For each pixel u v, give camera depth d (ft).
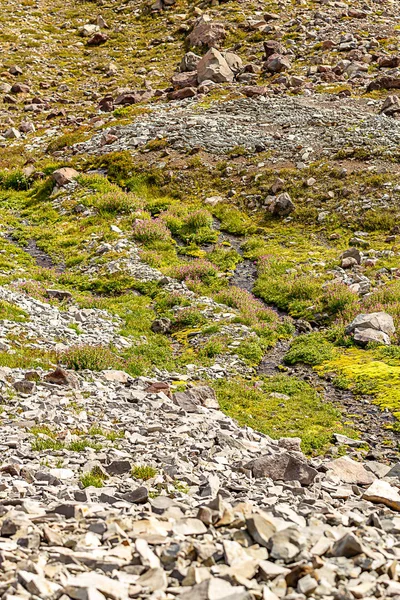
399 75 156.97
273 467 39.04
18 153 152.35
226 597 19.74
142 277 93.45
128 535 25.04
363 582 21.68
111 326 77.46
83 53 224.53
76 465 38.11
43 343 67.62
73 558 22.52
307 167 121.60
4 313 73.67
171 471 37.45
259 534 24.35
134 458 40.11
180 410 52.26
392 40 186.80
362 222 105.91
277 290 88.94
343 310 81.00
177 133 141.08
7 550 22.97
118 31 237.86
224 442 45.70
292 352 71.72
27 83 198.80
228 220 112.47
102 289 91.04
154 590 20.68
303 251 100.53
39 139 161.27
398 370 65.16
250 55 193.67
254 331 77.30
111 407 51.78
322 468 43.91
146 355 70.18
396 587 21.52
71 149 148.05
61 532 25.63
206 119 146.20
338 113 140.87
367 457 49.88
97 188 125.70
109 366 64.03
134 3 261.85
